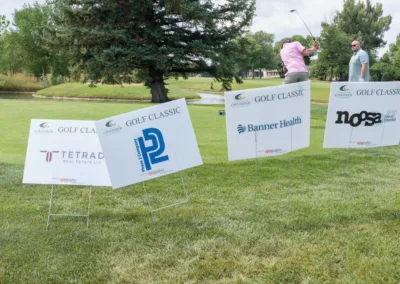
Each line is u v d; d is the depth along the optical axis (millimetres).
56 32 23344
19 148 7035
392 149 7477
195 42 23812
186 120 3873
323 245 3352
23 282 2824
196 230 3705
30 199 4562
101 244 3416
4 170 5574
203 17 22875
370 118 4402
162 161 3869
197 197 4684
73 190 4918
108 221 3957
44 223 3881
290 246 3336
